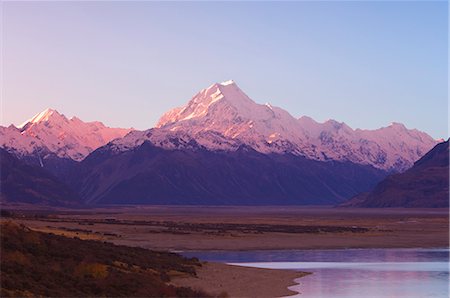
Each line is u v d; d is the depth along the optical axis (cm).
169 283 5984
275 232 14075
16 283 4578
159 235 12488
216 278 6531
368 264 8394
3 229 6050
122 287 5106
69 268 5500
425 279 6838
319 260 8900
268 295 5697
